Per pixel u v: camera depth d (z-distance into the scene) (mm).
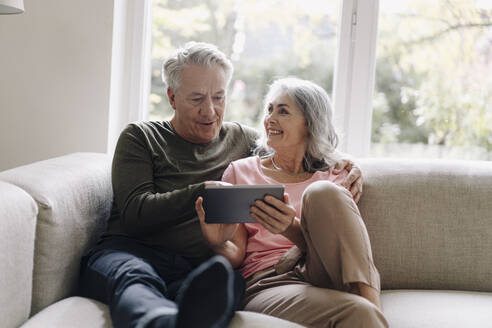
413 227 1796
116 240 1646
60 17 2199
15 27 2211
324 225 1402
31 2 2201
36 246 1416
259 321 1240
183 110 1784
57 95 2232
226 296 1128
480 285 1766
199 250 1683
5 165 2262
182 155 1809
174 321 1077
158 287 1352
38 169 1602
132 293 1235
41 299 1422
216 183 1559
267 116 1832
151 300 1193
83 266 1585
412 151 2416
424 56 2373
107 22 2195
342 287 1413
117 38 2270
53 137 2250
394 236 1790
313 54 2400
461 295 1681
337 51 2369
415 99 2391
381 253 1782
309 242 1466
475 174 1877
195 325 1091
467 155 2400
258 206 1445
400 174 1882
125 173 1687
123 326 1157
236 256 1648
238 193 1435
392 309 1542
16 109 2244
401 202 1822
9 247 1242
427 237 1786
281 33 2395
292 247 1681
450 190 1838
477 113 2379
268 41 2398
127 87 2367
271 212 1440
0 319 1203
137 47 2348
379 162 1949
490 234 1780
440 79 2375
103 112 2230
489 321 1448
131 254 1513
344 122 2391
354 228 1397
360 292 1373
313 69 2408
